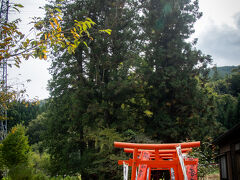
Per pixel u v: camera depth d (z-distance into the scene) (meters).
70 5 21.30
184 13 23.83
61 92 23.58
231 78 58.91
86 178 21.27
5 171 18.88
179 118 21.92
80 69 23.09
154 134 21.20
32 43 3.30
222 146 11.64
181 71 23.00
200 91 23.08
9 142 21.00
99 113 21.36
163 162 5.04
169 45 22.77
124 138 16.23
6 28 3.34
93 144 20.91
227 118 40.41
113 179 17.28
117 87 20.38
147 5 24.95
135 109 23.94
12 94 7.17
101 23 23.33
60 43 3.47
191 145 5.13
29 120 52.34
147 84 23.38
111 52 23.38
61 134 23.23
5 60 3.34
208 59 23.23
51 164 22.48
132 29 23.86
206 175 10.55
